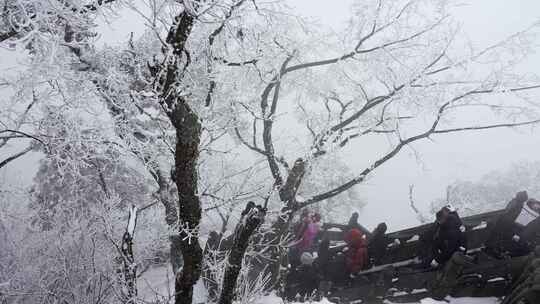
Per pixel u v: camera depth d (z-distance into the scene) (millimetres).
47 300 5441
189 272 3834
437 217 8297
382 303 8297
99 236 6156
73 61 5707
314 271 8914
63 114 5043
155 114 6406
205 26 5805
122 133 5723
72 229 6000
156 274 7633
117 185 8172
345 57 9688
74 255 5711
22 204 6523
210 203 7348
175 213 6785
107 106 5816
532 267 6250
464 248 7926
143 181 8500
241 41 5758
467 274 7566
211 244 7602
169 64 3705
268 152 9430
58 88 4770
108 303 5301
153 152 6379
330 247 10719
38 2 3611
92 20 4305
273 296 7371
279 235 8586
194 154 3572
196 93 6078
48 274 5836
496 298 7297
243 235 3748
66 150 5199
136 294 4410
